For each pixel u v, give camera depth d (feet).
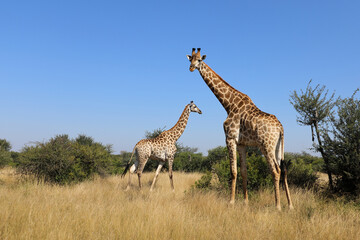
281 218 18.26
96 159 41.75
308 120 31.09
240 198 26.71
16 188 30.17
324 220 17.30
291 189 28.09
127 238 13.44
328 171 29.60
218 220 17.78
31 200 20.79
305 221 17.39
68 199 23.43
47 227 14.17
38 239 12.84
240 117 24.71
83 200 24.18
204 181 31.63
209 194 26.32
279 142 22.88
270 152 22.21
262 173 29.84
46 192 27.32
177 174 50.72
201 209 21.06
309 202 21.99
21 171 37.29
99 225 15.11
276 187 21.74
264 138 22.43
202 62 27.35
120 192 29.94
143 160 34.47
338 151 28.19
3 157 63.67
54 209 18.25
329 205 21.91
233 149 24.80
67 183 36.99
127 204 21.11
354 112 27.91
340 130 28.22
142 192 29.99
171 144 36.14
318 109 30.63
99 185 34.01
